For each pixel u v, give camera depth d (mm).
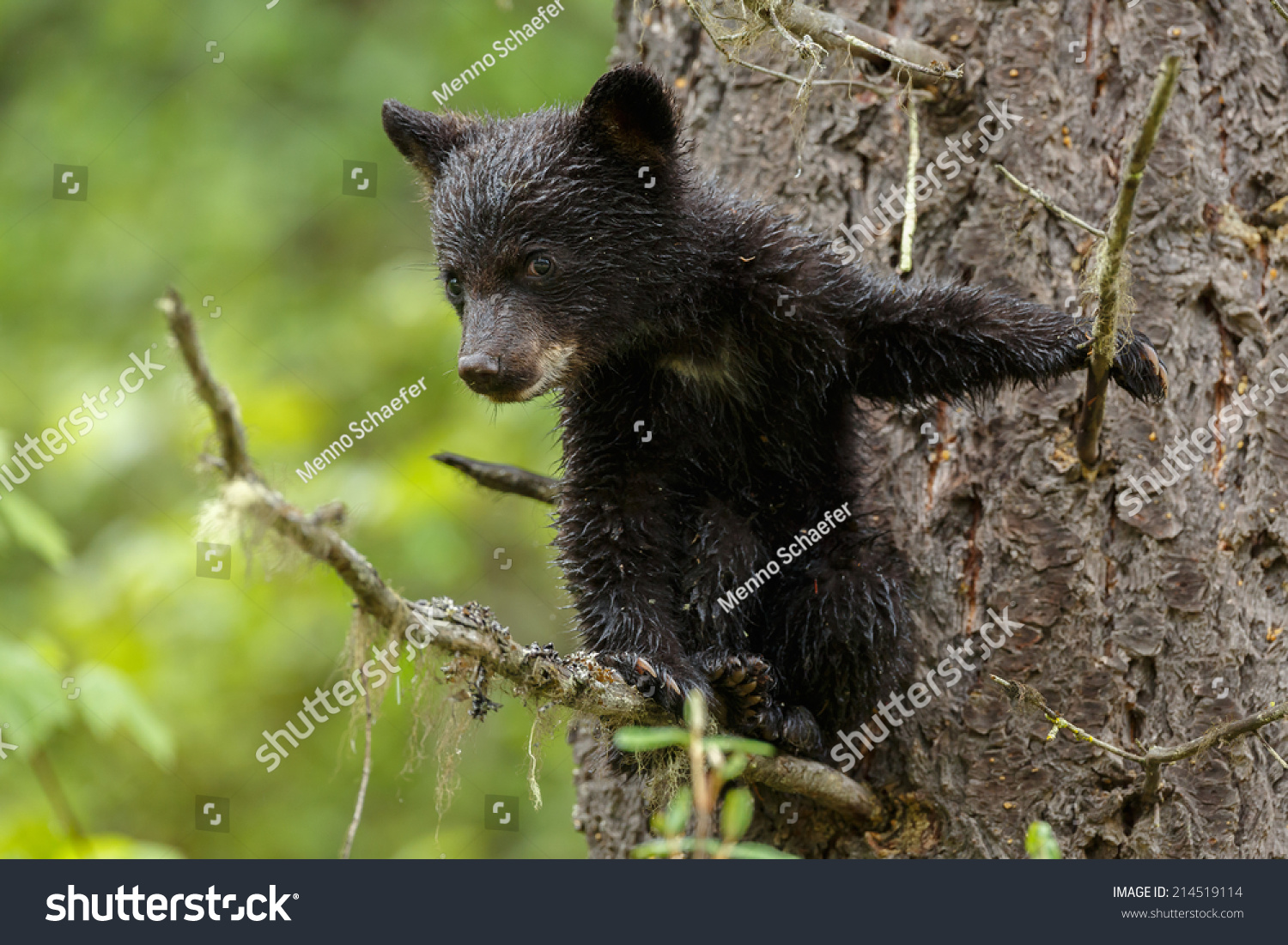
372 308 16766
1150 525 7480
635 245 7430
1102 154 7820
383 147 16844
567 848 14352
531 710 6086
